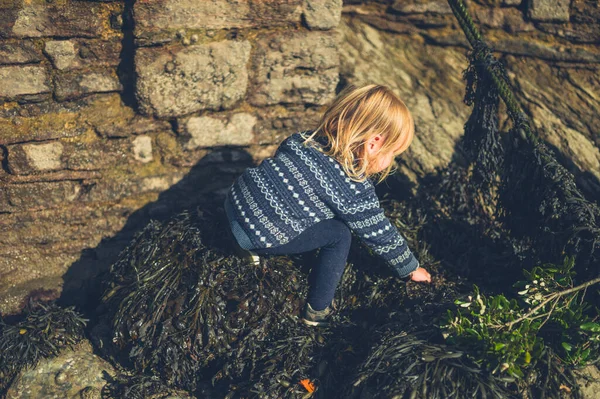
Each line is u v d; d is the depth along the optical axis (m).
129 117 3.53
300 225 2.88
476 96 3.38
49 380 3.00
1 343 3.11
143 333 2.99
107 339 3.23
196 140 3.63
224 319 2.99
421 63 4.31
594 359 2.71
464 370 2.61
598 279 2.83
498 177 3.81
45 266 3.58
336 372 2.91
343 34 4.32
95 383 3.01
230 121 3.66
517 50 4.20
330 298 3.02
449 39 4.34
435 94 4.13
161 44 3.37
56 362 3.07
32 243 3.54
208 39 3.46
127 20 3.34
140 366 3.02
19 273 3.53
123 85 3.49
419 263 3.33
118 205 3.61
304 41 3.64
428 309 3.01
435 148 3.84
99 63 3.41
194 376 2.98
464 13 3.35
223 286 3.07
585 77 4.12
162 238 3.27
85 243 3.63
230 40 3.51
